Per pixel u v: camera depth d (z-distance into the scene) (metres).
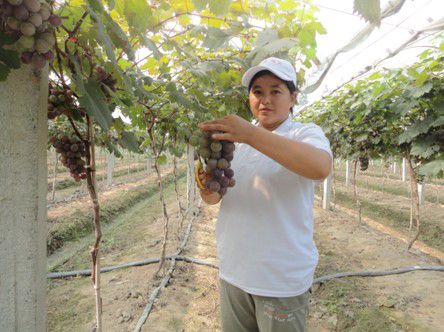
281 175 1.68
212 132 1.41
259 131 1.28
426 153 4.74
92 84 1.42
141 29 1.62
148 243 6.78
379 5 0.75
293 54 2.92
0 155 1.07
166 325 3.69
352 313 3.95
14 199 1.10
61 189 13.87
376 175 20.58
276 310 1.67
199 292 4.53
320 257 5.91
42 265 1.21
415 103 4.62
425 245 7.35
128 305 4.10
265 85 1.78
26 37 0.95
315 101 7.71
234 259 1.79
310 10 2.40
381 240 7.09
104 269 5.30
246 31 2.68
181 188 16.52
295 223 1.70
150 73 3.36
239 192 1.80
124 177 18.98
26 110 1.10
